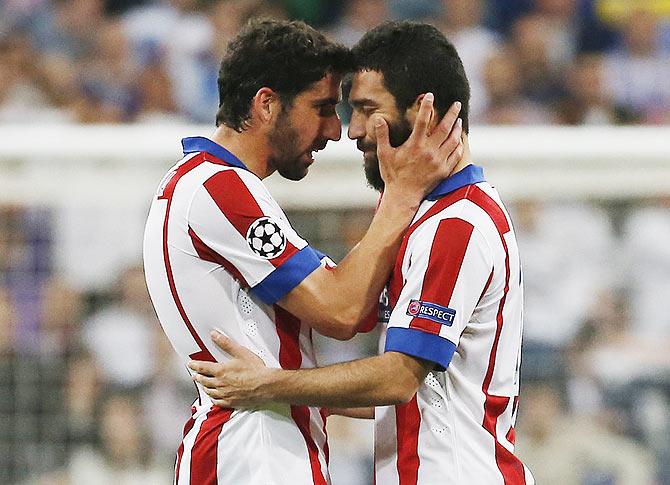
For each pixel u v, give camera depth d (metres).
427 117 10.83
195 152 11.30
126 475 20.44
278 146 11.38
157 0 31.58
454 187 10.95
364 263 10.90
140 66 30.50
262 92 11.18
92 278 20.62
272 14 32.09
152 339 20.72
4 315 20.33
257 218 10.87
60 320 20.48
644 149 19.94
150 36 30.91
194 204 10.94
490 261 10.66
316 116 11.36
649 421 20.95
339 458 20.72
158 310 11.41
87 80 30.03
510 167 20.08
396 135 11.06
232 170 11.03
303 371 10.73
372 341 19.38
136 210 20.33
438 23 33.00
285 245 10.87
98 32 31.09
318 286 10.83
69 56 30.67
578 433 20.91
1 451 20.23
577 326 21.33
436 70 10.95
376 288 10.92
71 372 20.45
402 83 10.95
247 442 10.98
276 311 11.16
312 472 11.12
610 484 20.80
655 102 32.25
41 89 29.48
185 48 30.75
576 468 20.78
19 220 20.39
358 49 11.23
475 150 19.95
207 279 10.99
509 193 20.16
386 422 11.10
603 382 21.12
